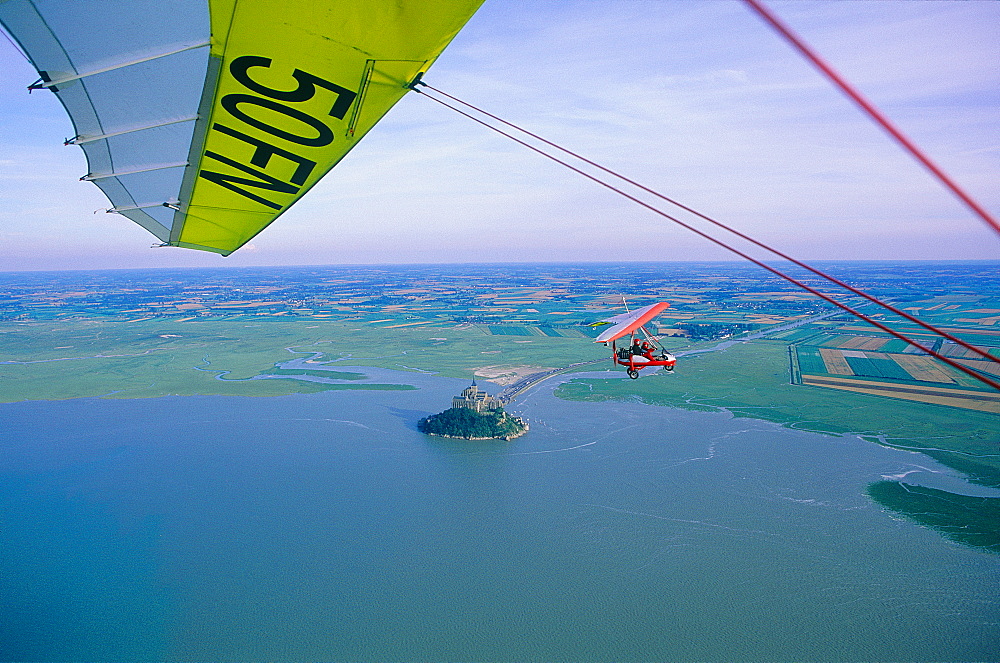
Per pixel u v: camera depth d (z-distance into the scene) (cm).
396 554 5781
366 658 4466
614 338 1541
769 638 4559
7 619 4922
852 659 4325
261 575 5481
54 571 5566
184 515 6612
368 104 698
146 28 571
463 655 4488
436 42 603
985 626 4606
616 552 5719
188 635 4709
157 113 695
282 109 696
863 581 5197
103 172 812
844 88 289
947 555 5556
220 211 937
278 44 600
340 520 6450
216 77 647
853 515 6325
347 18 566
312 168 812
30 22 561
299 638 4681
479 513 6538
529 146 755
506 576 5403
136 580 5419
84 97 664
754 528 6091
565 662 4384
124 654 4547
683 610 4894
